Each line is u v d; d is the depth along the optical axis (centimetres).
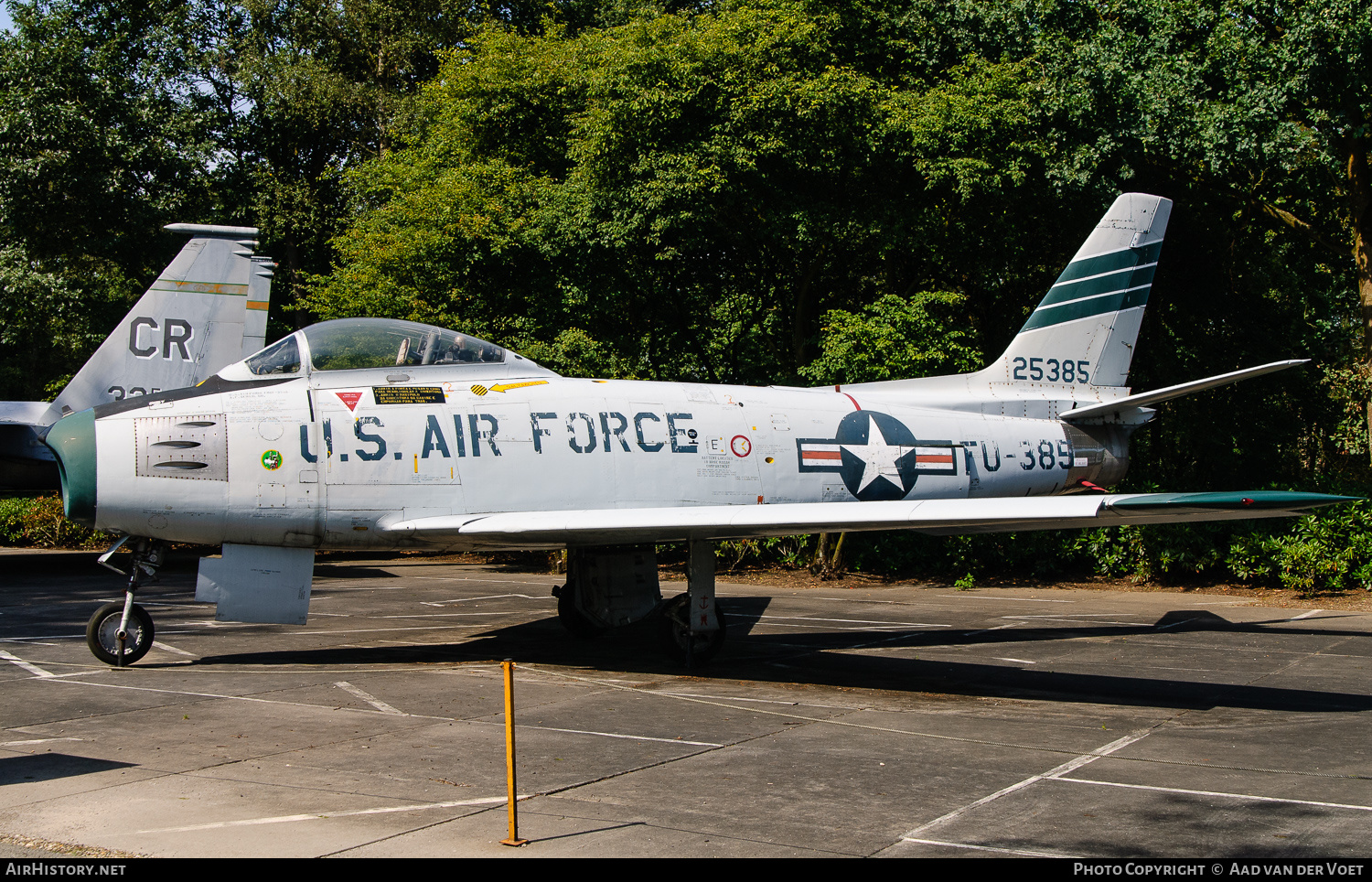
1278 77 1542
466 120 2108
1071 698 831
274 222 3031
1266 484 1883
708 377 2250
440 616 1310
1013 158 1688
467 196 1872
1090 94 1612
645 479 1036
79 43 2620
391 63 3184
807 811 520
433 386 973
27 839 461
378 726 698
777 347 2362
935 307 1911
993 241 1856
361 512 920
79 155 2483
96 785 549
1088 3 1706
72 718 710
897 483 1189
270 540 914
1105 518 801
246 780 560
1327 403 2111
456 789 551
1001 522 830
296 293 2994
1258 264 2072
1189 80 1587
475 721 717
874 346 1669
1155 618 1330
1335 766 618
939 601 1527
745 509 923
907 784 571
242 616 912
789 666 985
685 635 974
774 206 1739
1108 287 1363
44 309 2461
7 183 2388
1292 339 2044
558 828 487
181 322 1565
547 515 918
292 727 689
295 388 924
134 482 855
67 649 1010
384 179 2236
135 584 924
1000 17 1738
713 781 573
